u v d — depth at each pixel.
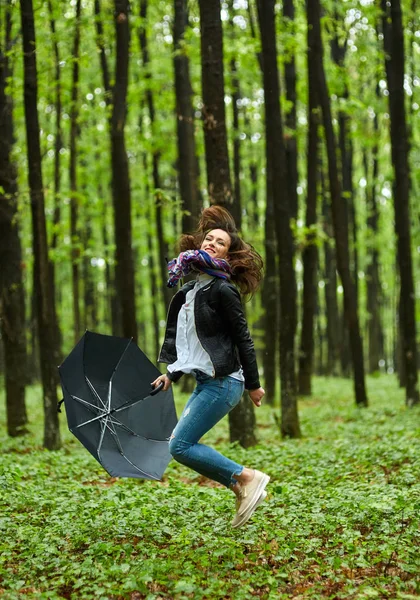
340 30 16.16
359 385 15.95
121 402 5.40
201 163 26.75
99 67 20.95
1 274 13.52
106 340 5.52
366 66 18.03
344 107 17.88
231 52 15.89
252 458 9.25
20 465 9.06
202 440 12.59
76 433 5.17
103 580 4.62
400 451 8.56
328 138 14.88
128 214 12.54
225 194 10.39
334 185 15.06
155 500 6.54
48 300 11.00
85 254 20.92
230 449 10.16
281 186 11.73
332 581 4.68
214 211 5.25
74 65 17.11
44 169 24.03
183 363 4.88
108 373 5.48
